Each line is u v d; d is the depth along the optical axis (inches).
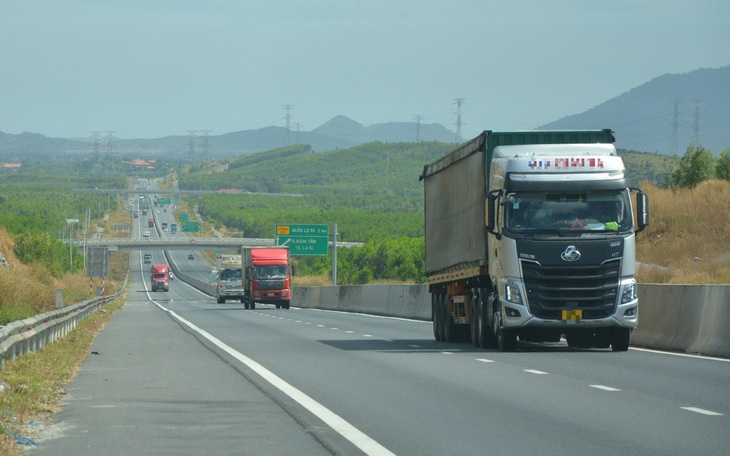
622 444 523.2
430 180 1568.7
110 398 749.3
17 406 652.7
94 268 3634.4
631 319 1114.1
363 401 717.9
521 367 961.5
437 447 523.2
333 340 1469.0
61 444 538.6
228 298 4601.4
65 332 1528.1
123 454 508.4
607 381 824.3
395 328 1855.3
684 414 629.6
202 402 722.2
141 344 1407.5
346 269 7436.0
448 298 1405.0
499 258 1141.1
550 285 1109.1
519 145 1186.0
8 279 1998.0
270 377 901.8
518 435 558.3
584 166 1127.6
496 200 1149.1
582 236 1111.0
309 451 515.5
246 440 550.9
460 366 983.0
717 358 1034.7
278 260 3563.0
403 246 7391.7
